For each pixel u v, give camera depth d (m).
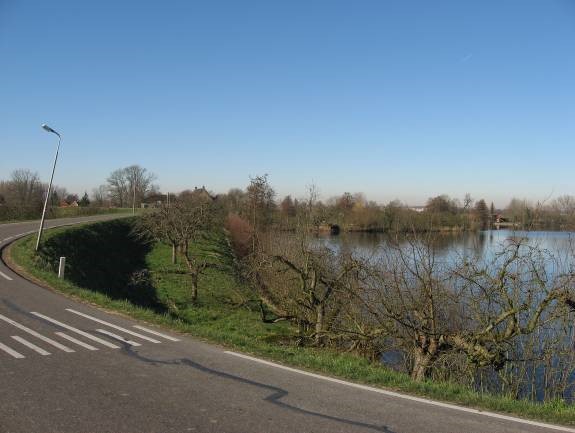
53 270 18.92
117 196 109.31
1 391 5.86
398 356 12.22
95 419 5.05
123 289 22.94
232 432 4.78
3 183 82.12
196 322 18.27
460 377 10.35
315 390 6.15
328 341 13.30
